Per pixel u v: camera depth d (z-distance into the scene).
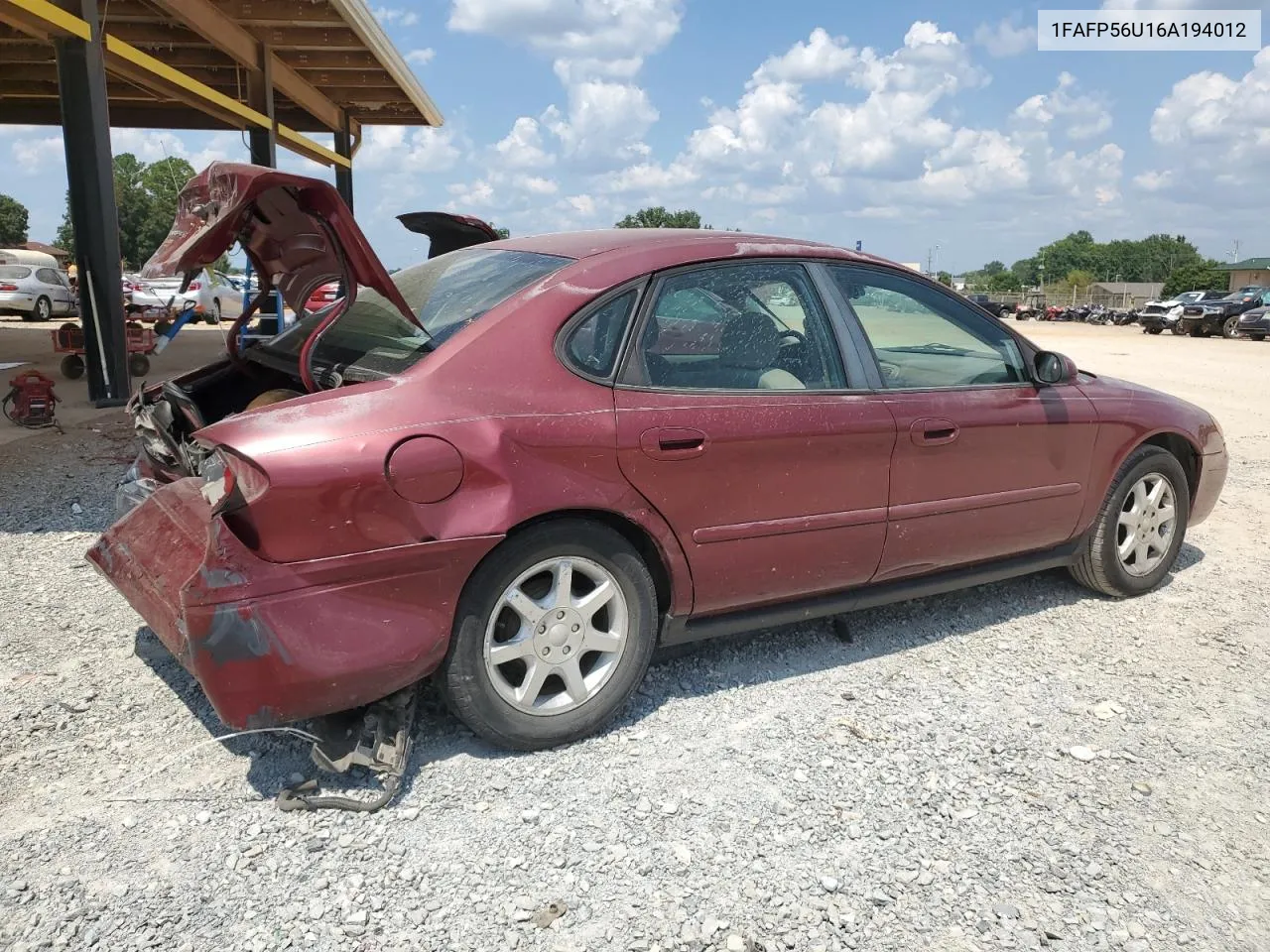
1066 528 4.36
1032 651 4.09
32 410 8.62
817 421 3.47
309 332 3.80
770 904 2.47
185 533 3.07
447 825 2.75
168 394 3.67
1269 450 8.95
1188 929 2.43
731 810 2.86
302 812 2.79
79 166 9.77
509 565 2.94
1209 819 2.90
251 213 3.24
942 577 4.07
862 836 2.76
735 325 3.46
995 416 3.96
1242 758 3.26
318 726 2.99
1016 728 3.41
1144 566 4.73
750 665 3.85
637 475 3.11
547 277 3.26
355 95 17.50
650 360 3.25
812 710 3.49
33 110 18.02
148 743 3.15
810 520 3.51
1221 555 5.54
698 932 2.36
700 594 3.37
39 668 3.65
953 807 2.92
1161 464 4.64
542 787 2.95
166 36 13.34
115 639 3.93
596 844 2.69
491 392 2.95
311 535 2.65
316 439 2.67
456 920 2.38
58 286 27.38
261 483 2.60
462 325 3.12
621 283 3.26
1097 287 116.38
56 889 2.44
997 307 4.74
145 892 2.44
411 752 3.10
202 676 2.61
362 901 2.43
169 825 2.72
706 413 3.26
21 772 2.96
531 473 2.92
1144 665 3.97
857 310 3.78
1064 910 2.49
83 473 6.85
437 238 4.97
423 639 2.82
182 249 3.10
